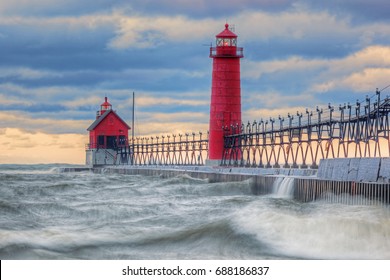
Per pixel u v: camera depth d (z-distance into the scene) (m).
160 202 85.44
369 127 95.38
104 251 53.59
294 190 85.75
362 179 72.81
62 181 134.62
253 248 53.50
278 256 51.31
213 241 56.06
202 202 83.69
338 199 72.31
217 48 152.12
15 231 58.12
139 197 96.38
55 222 68.94
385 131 92.88
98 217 73.19
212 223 59.50
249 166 149.38
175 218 68.62
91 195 99.69
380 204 63.09
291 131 130.38
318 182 78.12
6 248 52.75
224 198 89.56
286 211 63.09
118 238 57.50
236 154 151.88
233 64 151.88
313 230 54.59
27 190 104.81
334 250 52.44
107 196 98.31
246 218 58.41
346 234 53.59
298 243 54.00
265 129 142.00
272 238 55.19
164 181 127.19
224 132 152.00
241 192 103.81
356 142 100.25
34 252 52.22
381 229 53.00
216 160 152.88
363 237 52.97
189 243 55.97
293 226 55.34
